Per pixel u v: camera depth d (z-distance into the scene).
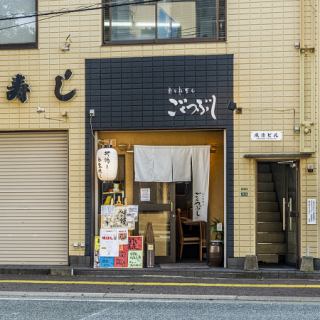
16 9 12.67
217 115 11.91
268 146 11.73
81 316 7.89
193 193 12.53
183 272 11.53
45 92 12.41
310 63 11.65
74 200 12.26
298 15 11.70
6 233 12.66
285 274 11.23
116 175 12.23
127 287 10.30
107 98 12.23
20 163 12.67
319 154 11.56
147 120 12.11
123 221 12.09
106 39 12.42
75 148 12.30
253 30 11.83
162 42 12.16
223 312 8.17
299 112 11.64
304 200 11.62
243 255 11.73
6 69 12.56
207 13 12.17
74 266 12.12
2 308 8.46
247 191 11.76
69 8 12.38
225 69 11.89
